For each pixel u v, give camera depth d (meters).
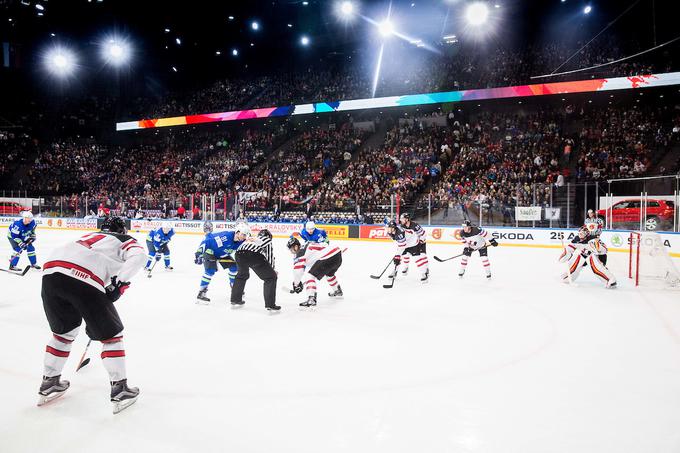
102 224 3.75
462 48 30.31
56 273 3.30
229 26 32.72
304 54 35.31
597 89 22.48
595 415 3.26
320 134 28.91
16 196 29.53
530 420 3.19
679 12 25.53
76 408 3.39
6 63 33.22
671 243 13.33
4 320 5.96
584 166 20.02
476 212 17.62
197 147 31.89
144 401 3.49
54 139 34.47
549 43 28.08
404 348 4.79
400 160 23.75
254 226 20.77
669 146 20.94
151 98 35.75
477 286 8.59
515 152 22.22
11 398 3.57
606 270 8.33
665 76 21.33
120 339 3.40
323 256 6.71
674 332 5.42
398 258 8.77
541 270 10.73
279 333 5.36
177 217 22.89
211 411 3.33
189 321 5.92
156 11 30.44
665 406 3.40
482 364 4.30
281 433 3.01
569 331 5.46
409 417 3.23
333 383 3.84
